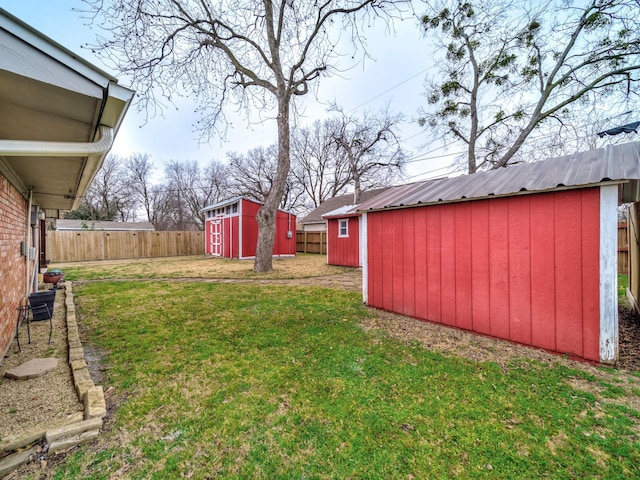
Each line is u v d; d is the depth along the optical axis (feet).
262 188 80.69
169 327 13.48
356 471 5.28
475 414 6.85
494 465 5.38
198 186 101.19
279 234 50.60
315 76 30.78
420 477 5.14
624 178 8.55
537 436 6.11
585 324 9.68
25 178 13.09
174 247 56.29
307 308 16.71
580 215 9.77
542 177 11.03
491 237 12.05
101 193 86.43
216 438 6.15
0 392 7.80
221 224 52.54
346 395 7.72
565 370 9.03
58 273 22.59
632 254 16.80
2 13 4.59
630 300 17.31
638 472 5.18
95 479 5.12
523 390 7.89
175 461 5.53
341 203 73.31
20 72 4.90
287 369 9.24
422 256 14.52
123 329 13.25
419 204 14.11
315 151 86.99
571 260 9.98
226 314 15.57
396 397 7.60
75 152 6.66
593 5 27.25
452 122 39.83
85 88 5.57
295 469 5.34
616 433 6.16
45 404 7.23
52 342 11.73
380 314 15.58
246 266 37.40
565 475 5.14
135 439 6.11
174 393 7.90
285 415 6.90
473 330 12.66
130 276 29.35
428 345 11.24
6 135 7.72
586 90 30.09
